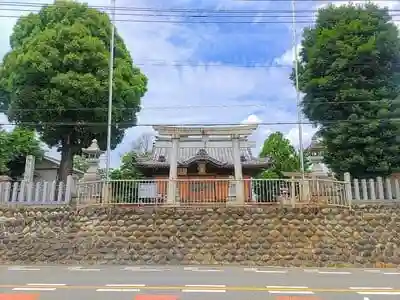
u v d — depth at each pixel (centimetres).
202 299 789
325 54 2025
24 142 2684
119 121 2264
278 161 3759
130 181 1566
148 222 1497
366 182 1623
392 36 1927
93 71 2148
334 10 2156
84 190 1586
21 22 2378
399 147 1844
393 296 826
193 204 1534
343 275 1155
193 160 2617
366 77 1959
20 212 1530
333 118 1984
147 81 2630
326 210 1509
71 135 2295
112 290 878
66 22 2223
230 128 1803
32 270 1233
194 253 1454
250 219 1496
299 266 1414
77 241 1478
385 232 1492
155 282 990
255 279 1051
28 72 2028
